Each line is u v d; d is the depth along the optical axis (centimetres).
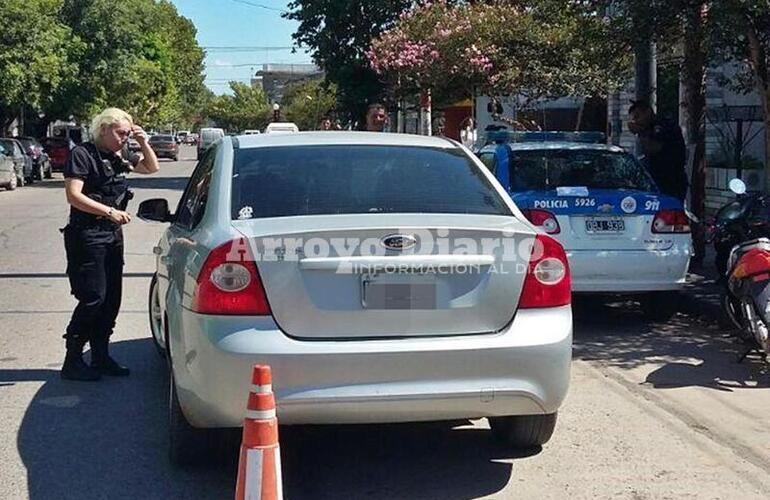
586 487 488
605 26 1030
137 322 900
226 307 436
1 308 962
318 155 536
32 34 3058
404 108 2855
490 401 450
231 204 492
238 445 500
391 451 545
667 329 873
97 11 3656
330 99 5519
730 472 508
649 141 1084
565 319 469
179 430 492
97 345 696
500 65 1703
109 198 670
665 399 647
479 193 519
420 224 458
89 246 661
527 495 479
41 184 3250
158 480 496
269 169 521
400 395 438
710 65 1002
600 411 618
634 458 530
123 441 558
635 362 752
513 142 971
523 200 821
